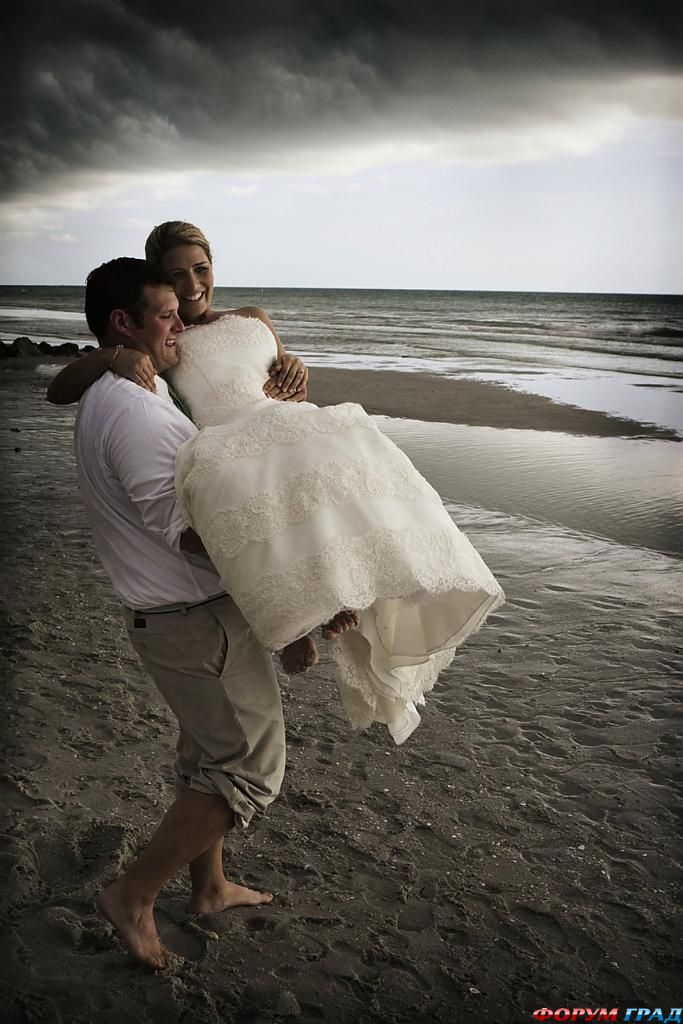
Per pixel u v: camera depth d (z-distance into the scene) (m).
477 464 9.52
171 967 2.43
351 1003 2.32
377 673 2.52
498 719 3.92
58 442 10.50
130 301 2.43
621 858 2.96
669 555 6.38
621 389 16.33
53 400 2.50
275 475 2.21
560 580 5.80
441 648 2.51
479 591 2.42
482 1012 2.29
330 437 2.29
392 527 2.20
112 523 2.36
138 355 2.39
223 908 2.68
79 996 2.31
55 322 40.59
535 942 2.56
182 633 2.34
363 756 3.61
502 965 2.47
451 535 2.29
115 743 3.65
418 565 2.18
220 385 2.66
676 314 54.41
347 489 2.21
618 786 3.38
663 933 2.60
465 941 2.57
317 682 4.32
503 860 2.95
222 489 2.17
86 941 2.52
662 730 3.81
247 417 2.36
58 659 4.42
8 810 3.12
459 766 3.53
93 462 2.34
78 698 4.02
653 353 25.75
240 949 2.52
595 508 7.66
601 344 29.36
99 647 4.59
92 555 6.16
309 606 2.10
